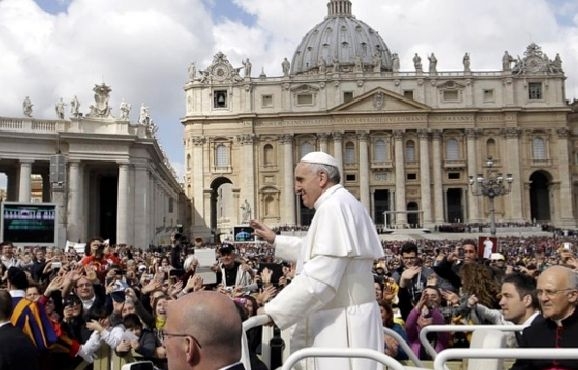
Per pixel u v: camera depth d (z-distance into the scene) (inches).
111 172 2536.9
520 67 4264.3
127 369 198.7
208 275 475.5
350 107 4170.8
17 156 2145.7
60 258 846.5
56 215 1298.0
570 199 4192.9
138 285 650.2
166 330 136.0
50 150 2207.2
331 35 6166.3
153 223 2640.3
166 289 486.9
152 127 2810.0
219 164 4279.0
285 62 4271.7
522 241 2596.0
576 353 185.2
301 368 229.0
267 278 377.7
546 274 222.7
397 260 1082.7
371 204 4180.6
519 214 4141.2
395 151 4178.2
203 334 131.6
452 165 4188.0
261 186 4229.8
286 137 4200.3
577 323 218.8
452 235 3614.7
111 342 371.6
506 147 4212.6
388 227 4040.4
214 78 4276.6
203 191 4237.2
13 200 2362.2
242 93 4261.8
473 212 4128.9
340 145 4178.2
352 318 219.8
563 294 217.9
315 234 221.8
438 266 518.3
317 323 223.1
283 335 296.0
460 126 4202.8
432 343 362.9
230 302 139.1
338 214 219.5
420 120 4170.8
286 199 4183.1
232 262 501.0
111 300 441.4
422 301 365.4
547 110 4210.1
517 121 4207.7
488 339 244.7
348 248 213.9
